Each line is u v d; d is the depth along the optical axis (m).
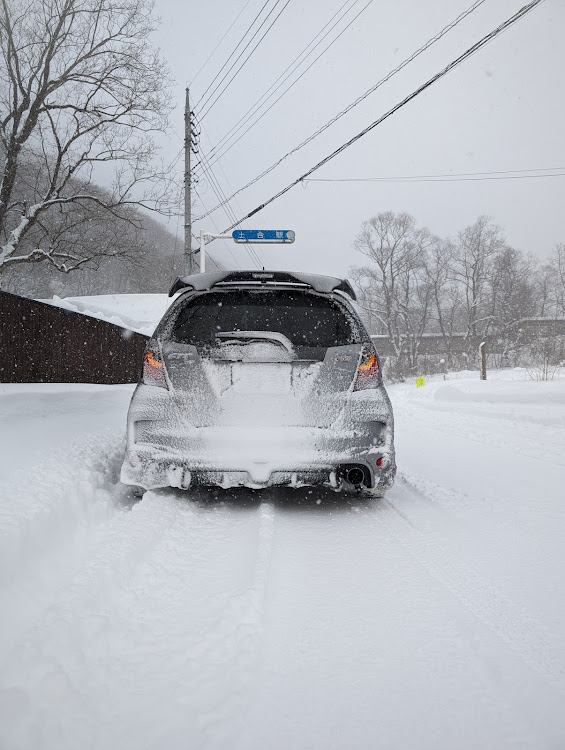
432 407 13.34
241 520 3.25
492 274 65.44
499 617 2.01
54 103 14.91
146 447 3.22
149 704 1.42
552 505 3.67
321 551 2.73
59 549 2.46
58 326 9.44
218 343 3.31
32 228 15.96
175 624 1.88
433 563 2.56
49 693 1.42
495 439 7.34
